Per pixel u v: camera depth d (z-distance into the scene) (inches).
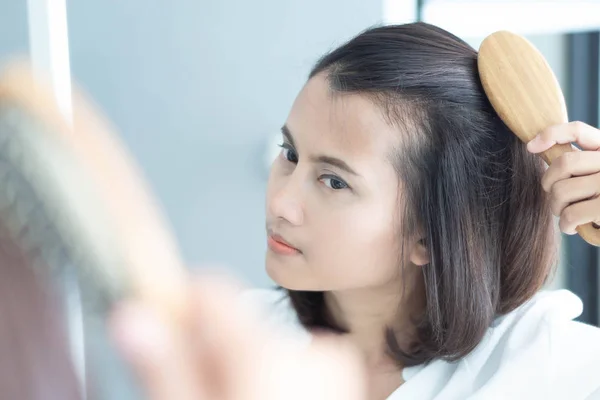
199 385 6.0
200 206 48.9
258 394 6.4
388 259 24.3
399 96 23.3
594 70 50.9
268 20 47.8
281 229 24.0
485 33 50.6
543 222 26.1
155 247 5.8
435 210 24.2
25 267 5.1
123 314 5.5
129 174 5.6
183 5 47.2
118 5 46.3
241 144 48.7
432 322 25.3
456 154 24.0
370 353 27.2
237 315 6.4
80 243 5.3
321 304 28.5
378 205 23.4
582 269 53.2
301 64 48.0
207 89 48.1
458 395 24.8
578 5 49.0
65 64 45.1
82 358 5.4
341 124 23.0
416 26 25.2
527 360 24.3
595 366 25.0
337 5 47.8
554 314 25.9
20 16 42.1
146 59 47.3
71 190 5.2
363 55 23.7
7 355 4.9
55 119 5.3
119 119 47.4
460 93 24.1
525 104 23.2
